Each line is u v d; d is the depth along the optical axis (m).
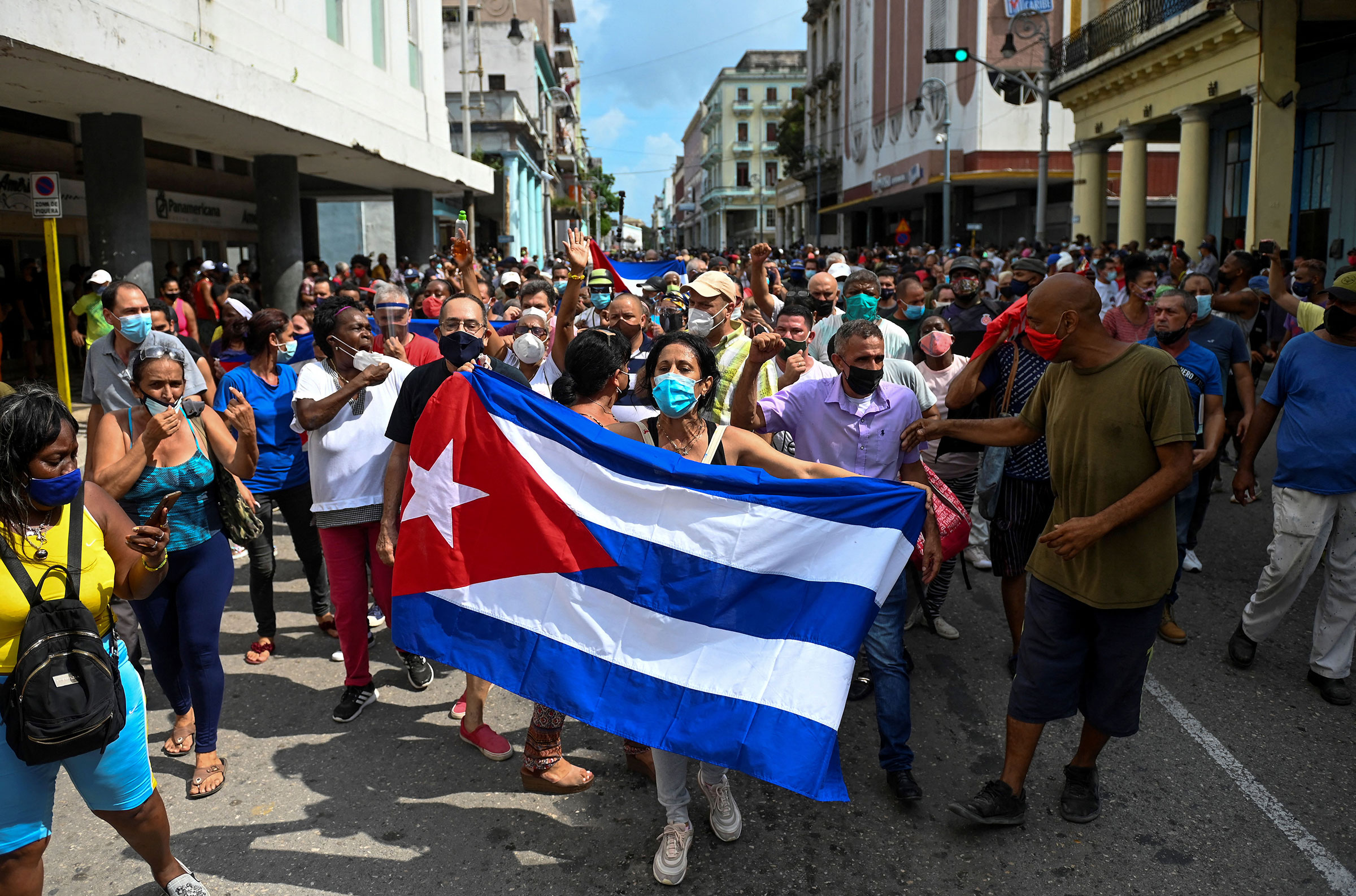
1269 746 4.21
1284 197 15.52
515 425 3.54
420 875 3.38
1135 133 21.95
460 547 3.53
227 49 12.30
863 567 3.27
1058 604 3.55
